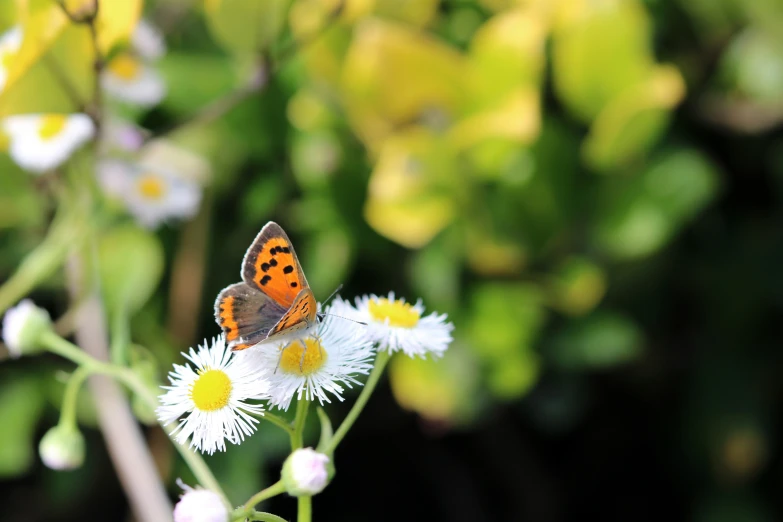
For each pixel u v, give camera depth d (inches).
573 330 26.3
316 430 25.5
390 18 25.5
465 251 25.6
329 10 23.2
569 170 26.4
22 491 29.0
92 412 25.8
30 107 21.5
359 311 19.5
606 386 30.8
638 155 26.2
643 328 28.6
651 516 31.4
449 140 24.6
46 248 22.6
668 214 25.8
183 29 27.8
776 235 28.6
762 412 28.5
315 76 25.1
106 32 21.1
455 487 31.6
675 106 28.0
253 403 20.2
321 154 25.4
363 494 31.7
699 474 29.9
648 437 31.1
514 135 24.4
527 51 24.4
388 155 24.4
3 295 22.3
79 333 22.3
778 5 25.6
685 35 28.2
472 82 24.7
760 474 29.5
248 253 19.1
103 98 22.0
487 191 25.5
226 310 18.9
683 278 29.2
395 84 24.6
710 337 29.3
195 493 18.7
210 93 26.4
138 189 23.6
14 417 25.4
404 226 24.4
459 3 27.4
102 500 29.0
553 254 26.3
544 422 27.3
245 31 22.7
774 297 28.4
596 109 25.8
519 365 25.1
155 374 20.8
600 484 32.3
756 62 27.1
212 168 26.4
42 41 20.8
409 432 30.9
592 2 24.7
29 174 24.0
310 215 25.9
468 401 24.7
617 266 26.5
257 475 25.0
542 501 31.7
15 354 20.7
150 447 24.6
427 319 19.6
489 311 25.3
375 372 19.4
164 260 26.8
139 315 25.7
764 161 29.0
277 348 18.9
